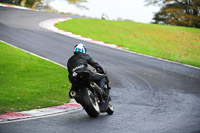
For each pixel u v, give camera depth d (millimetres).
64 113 25219
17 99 29531
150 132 19547
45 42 77375
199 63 77312
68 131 18656
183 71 60406
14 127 19062
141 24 143250
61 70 50500
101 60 63625
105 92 24906
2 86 36000
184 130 20734
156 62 68750
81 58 23688
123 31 121688
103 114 25594
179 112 28062
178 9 192125
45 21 118500
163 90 41250
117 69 55906
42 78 43531
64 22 121938
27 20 113375
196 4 189250
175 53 91938
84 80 23016
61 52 67812
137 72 54688
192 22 189875
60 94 34844
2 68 47281
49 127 19500
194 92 41500
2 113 23516
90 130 19219
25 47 68125
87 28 116750
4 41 70750
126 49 85125
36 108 26656
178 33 130250
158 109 28984
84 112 26109
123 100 33219
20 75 44219
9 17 112812
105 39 100500
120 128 20297
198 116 26719
